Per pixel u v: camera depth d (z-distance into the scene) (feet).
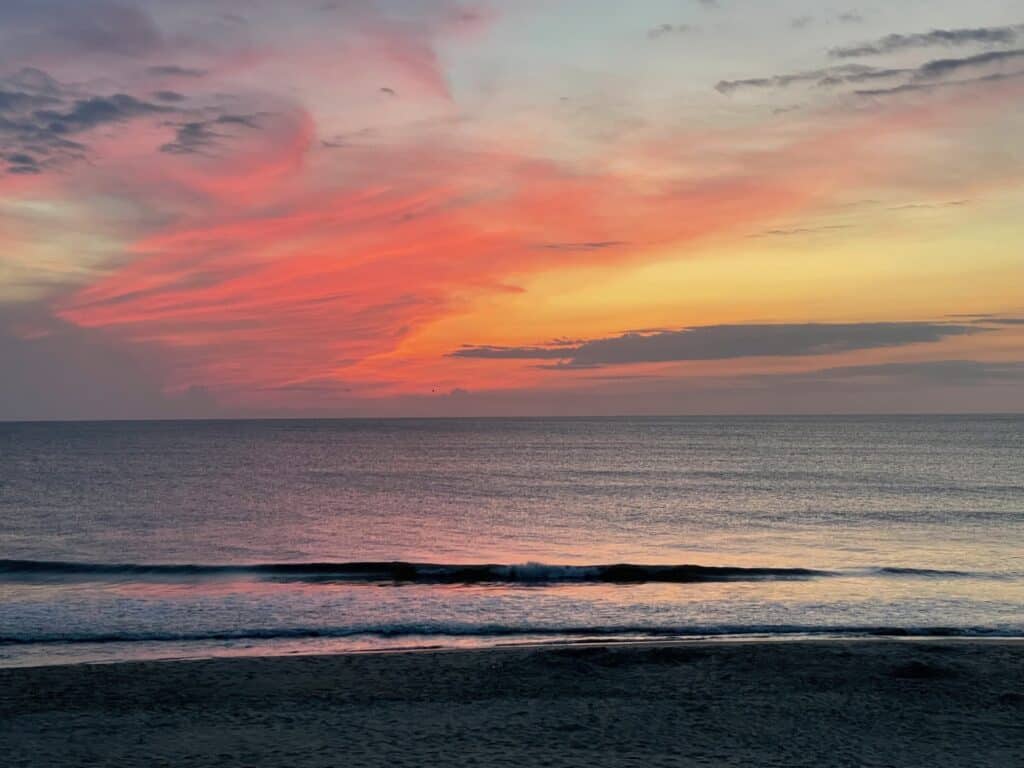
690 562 114.52
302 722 40.57
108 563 106.11
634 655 55.57
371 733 38.55
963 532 143.84
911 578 96.89
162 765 33.27
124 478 262.67
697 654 55.83
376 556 121.70
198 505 189.98
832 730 39.70
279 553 124.26
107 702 44.42
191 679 49.37
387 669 52.01
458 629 68.59
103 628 68.39
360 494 216.95
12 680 48.85
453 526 156.66
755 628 69.87
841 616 75.56
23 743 36.76
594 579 95.61
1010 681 48.98
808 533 144.46
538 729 39.52
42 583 92.73
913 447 466.29
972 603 81.71
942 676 50.01
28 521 160.86
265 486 238.89
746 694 46.44
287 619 72.54
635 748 36.42
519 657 55.16
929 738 38.47
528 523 160.66
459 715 42.06
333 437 652.48
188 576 97.25
